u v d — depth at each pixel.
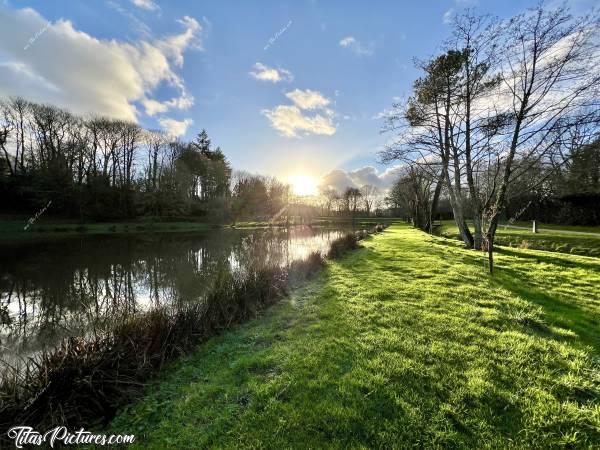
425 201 30.03
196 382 3.11
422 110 13.42
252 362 3.37
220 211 36.16
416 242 14.90
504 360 3.13
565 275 6.86
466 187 14.11
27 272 11.19
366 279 7.16
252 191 49.84
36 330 5.95
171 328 3.77
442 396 2.58
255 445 2.13
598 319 4.30
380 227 28.00
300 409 2.47
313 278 7.86
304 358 3.36
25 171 29.88
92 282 9.88
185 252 16.23
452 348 3.42
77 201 29.14
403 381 2.81
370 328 4.13
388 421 2.30
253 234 28.52
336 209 69.38
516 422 2.27
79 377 2.64
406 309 4.82
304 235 27.25
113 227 27.98
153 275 10.80
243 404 2.63
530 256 9.56
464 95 12.17
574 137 10.14
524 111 10.46
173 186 36.03
